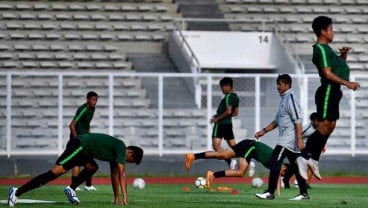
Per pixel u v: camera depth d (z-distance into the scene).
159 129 73.56
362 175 75.81
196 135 73.94
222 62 98.81
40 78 79.25
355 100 75.06
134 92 81.38
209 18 103.75
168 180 69.25
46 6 100.31
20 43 97.31
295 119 43.16
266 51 99.75
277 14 105.31
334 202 45.59
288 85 43.47
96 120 72.81
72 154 39.16
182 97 79.19
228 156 50.25
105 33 99.94
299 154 42.69
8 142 71.50
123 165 39.91
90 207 40.09
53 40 98.19
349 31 104.38
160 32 101.44
